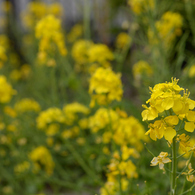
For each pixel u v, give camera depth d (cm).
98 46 373
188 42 416
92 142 371
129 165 197
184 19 392
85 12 443
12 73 683
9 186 332
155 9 301
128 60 549
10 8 808
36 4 625
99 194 293
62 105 471
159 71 295
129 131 227
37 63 552
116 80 221
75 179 360
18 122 390
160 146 267
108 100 225
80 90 406
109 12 580
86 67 434
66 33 841
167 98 117
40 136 400
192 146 132
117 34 652
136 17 330
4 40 772
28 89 569
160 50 299
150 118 120
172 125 120
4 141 309
